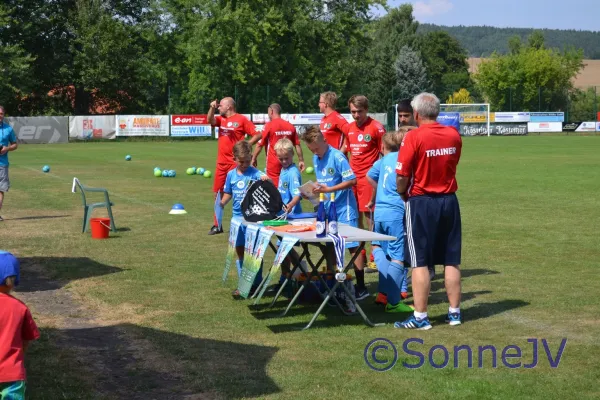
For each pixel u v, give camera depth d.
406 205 6.77
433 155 6.59
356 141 9.84
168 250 10.68
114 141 49.41
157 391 5.16
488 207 15.29
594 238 11.48
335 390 5.14
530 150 36.91
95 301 7.75
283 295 8.16
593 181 20.69
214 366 5.66
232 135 12.35
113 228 12.41
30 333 4.29
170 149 39.97
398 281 7.43
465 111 58.47
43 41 56.62
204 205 16.06
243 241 8.37
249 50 54.62
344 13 59.25
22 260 9.92
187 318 7.09
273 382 5.29
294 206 8.38
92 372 5.55
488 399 4.96
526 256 10.12
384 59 74.31
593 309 7.30
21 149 39.97
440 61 105.88
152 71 55.94
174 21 56.59
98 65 54.81
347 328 6.79
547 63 78.12
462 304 7.61
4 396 4.11
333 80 60.06
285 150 8.45
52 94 58.00
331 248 7.59
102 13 55.53
